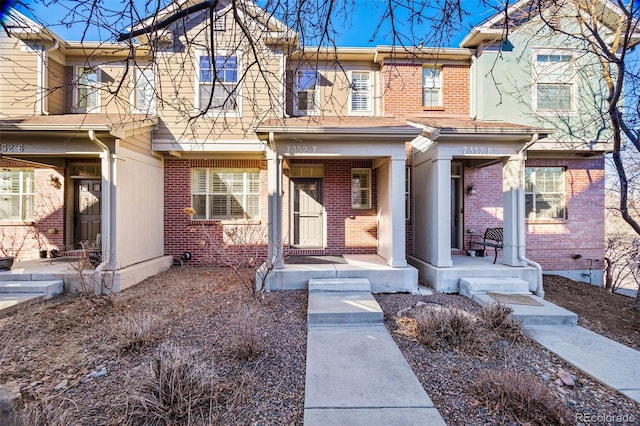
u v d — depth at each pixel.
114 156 6.70
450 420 2.66
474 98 8.66
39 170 8.70
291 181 8.98
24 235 8.68
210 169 9.23
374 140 6.62
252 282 6.12
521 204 6.79
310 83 8.94
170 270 8.47
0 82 7.88
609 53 5.11
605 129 8.14
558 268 8.87
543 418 2.62
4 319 4.91
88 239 9.02
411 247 8.79
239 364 3.53
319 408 2.76
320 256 8.36
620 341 4.63
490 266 6.87
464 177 8.74
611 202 11.96
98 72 8.58
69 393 3.01
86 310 5.30
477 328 4.27
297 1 3.16
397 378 3.26
